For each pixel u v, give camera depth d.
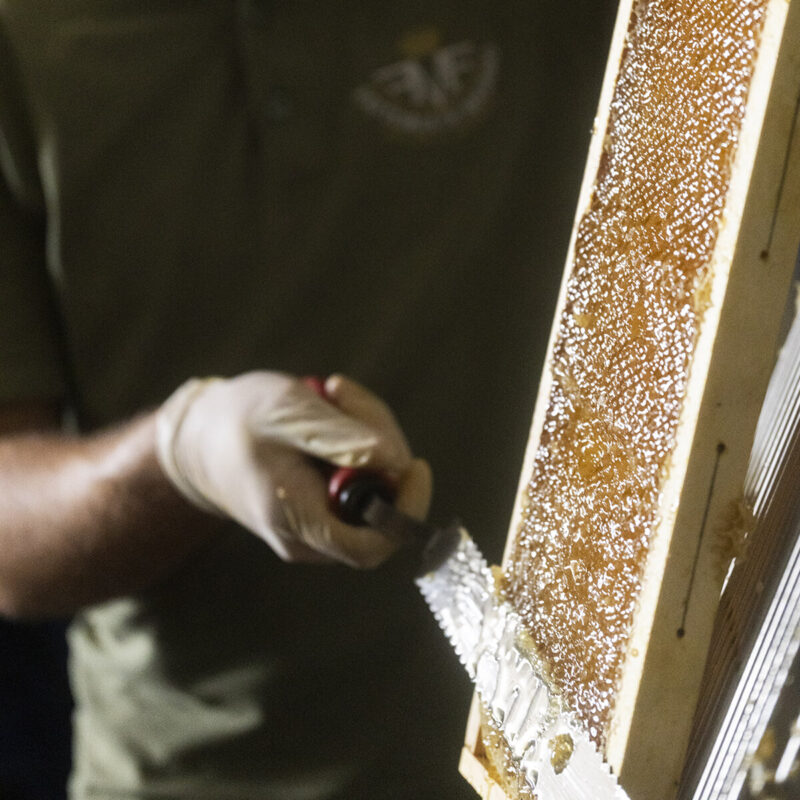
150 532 1.04
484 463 1.10
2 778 1.39
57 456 1.07
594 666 0.84
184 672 1.10
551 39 1.09
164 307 1.09
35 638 1.40
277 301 1.08
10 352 1.08
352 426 0.96
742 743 0.82
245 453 0.97
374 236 1.08
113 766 1.12
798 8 0.80
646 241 0.83
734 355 0.81
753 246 0.80
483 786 0.87
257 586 1.09
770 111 0.80
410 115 1.08
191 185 1.07
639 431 0.83
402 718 1.08
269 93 1.06
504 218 1.09
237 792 1.09
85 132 1.07
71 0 1.06
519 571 0.88
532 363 1.10
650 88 0.84
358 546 0.96
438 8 1.08
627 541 0.83
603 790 0.82
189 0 1.06
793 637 0.81
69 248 1.08
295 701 1.09
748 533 0.82
